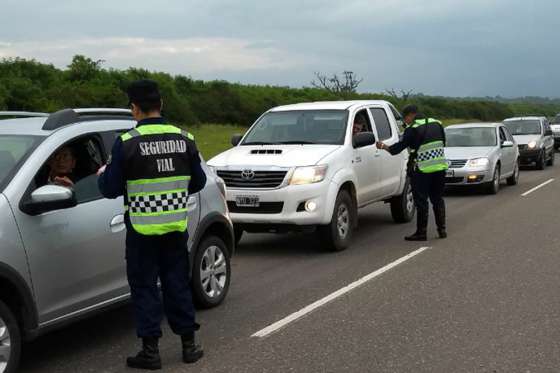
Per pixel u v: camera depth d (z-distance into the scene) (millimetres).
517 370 4973
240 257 9555
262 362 5266
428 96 95250
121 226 5691
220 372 5078
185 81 62906
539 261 8742
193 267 6555
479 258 9031
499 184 18453
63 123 5582
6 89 40969
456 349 5445
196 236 6543
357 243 10461
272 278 8164
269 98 67938
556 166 25641
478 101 104938
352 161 10086
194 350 5340
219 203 6934
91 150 5707
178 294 5277
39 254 4922
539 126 24906
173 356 5488
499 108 102688
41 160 5168
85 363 5379
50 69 52188
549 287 7387
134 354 5586
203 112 60219
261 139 10617
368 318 6363
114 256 5605
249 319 6434
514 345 5508
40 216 4984
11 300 4871
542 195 16203
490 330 5910
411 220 12664
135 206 5027
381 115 11789
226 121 61750
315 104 11227
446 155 16812
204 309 6809
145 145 4980
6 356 4652
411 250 9734
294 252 9828
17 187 4910
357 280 7914
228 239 7156
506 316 6316
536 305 6668
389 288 7496
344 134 10266
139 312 5168
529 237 10516
